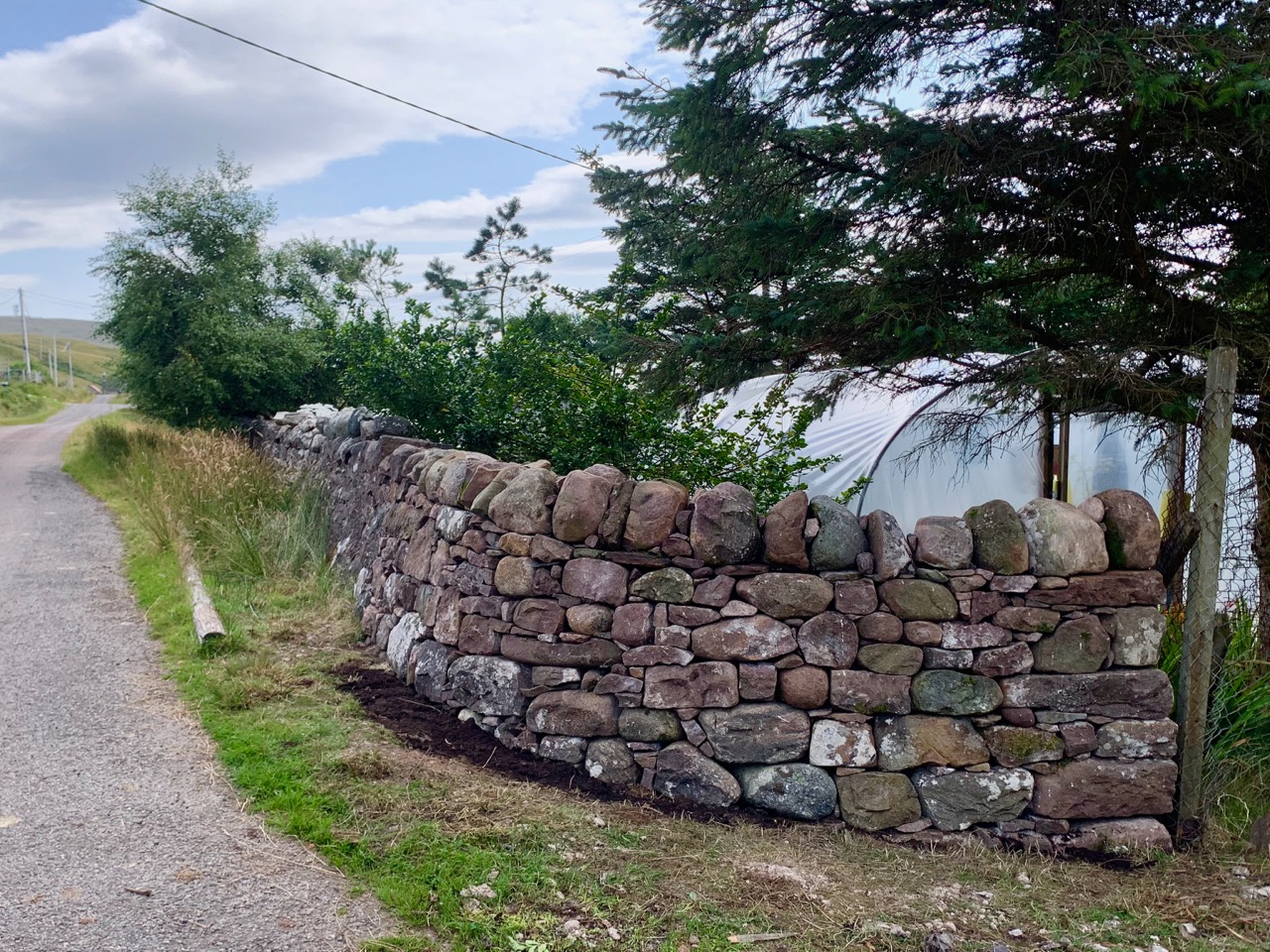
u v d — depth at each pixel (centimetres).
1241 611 545
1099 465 858
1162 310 546
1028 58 540
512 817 396
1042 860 420
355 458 895
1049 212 532
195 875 340
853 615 446
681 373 620
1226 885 397
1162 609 475
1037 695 439
